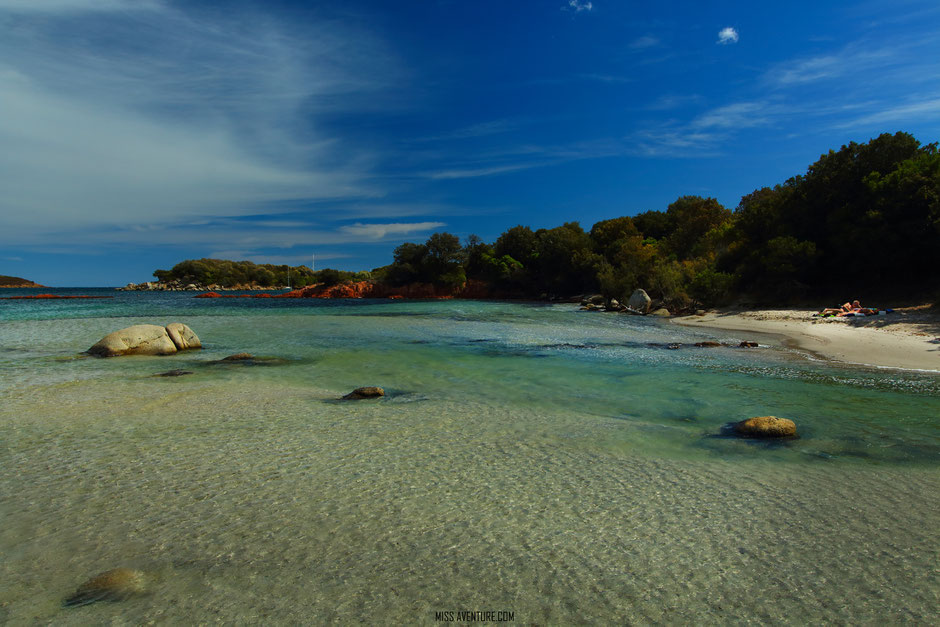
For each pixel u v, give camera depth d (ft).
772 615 12.21
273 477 21.83
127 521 17.43
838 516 18.19
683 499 19.71
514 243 358.23
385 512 18.30
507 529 16.96
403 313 162.81
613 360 59.88
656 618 12.09
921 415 33.76
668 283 169.27
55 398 37.58
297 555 15.16
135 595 13.04
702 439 28.35
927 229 106.22
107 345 61.00
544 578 13.91
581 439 28.22
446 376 49.32
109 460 23.91
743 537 16.48
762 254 145.79
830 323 95.09
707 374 50.21
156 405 35.88
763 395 40.27
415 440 27.81
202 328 101.60
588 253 282.15
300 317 136.77
